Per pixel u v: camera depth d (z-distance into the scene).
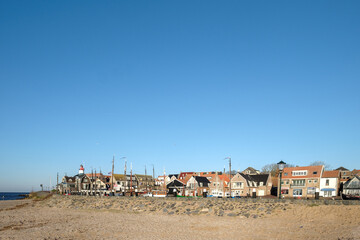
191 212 64.12
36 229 51.22
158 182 178.00
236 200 63.88
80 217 66.75
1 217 67.88
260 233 44.09
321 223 46.19
